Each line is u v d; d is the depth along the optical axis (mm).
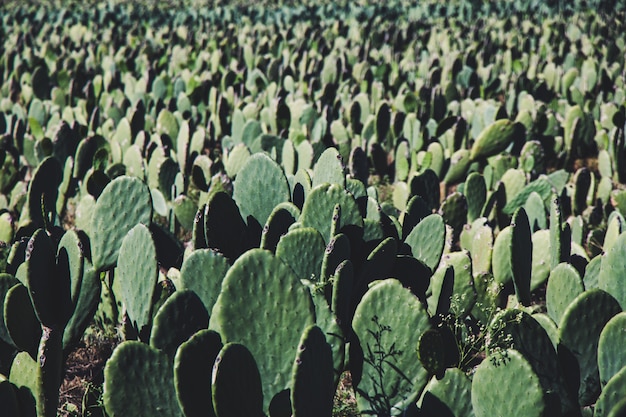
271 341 1938
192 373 1864
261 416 1895
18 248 2395
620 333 1937
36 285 2197
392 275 2285
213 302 2104
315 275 2209
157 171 3451
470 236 2805
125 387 1891
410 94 4902
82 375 2521
